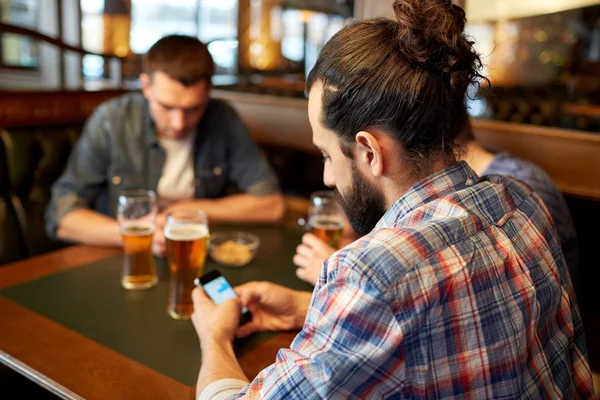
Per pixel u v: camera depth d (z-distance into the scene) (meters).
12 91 1.99
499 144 2.16
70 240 1.67
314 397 0.65
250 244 1.50
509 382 0.69
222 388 0.84
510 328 0.70
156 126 1.89
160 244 1.46
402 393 0.66
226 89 2.98
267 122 2.73
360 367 0.65
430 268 0.67
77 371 0.97
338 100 0.76
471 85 0.81
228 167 2.00
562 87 3.27
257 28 3.57
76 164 1.85
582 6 3.24
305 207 1.95
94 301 1.23
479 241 0.73
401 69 0.73
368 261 0.67
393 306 0.65
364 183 0.81
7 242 1.85
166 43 1.66
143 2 3.74
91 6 3.42
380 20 0.78
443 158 0.79
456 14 0.77
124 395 0.91
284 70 3.47
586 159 1.97
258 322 1.14
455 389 0.67
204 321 1.06
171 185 1.92
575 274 1.40
